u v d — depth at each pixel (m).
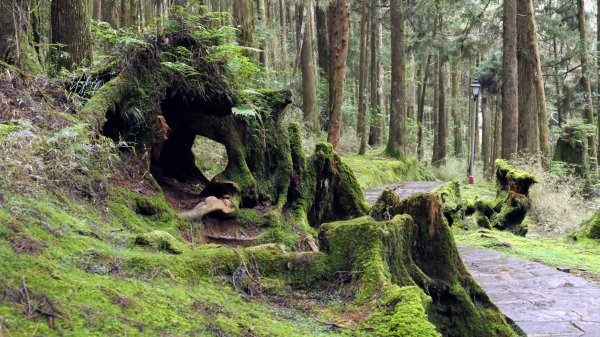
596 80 29.48
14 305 2.24
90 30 7.41
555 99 31.02
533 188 13.66
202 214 5.58
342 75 13.23
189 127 6.54
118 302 2.70
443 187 12.04
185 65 5.75
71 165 4.44
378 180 18.47
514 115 18.12
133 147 5.54
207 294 3.42
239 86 6.56
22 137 4.02
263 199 6.55
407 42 29.33
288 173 6.82
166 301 2.98
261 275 4.00
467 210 12.20
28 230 3.01
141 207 5.09
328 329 3.37
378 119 30.30
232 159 6.45
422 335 3.19
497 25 24.97
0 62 5.18
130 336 2.44
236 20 14.73
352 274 4.01
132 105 5.63
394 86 23.20
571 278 7.01
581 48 23.95
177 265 3.61
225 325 2.97
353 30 34.62
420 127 34.66
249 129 6.59
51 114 4.92
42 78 5.59
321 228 4.41
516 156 16.52
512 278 7.03
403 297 3.54
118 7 18.62
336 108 13.28
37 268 2.61
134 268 3.35
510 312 5.53
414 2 26.48
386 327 3.32
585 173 15.90
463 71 47.34
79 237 3.45
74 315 2.38
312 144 16.08
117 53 5.98
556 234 12.02
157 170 6.59
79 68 6.10
